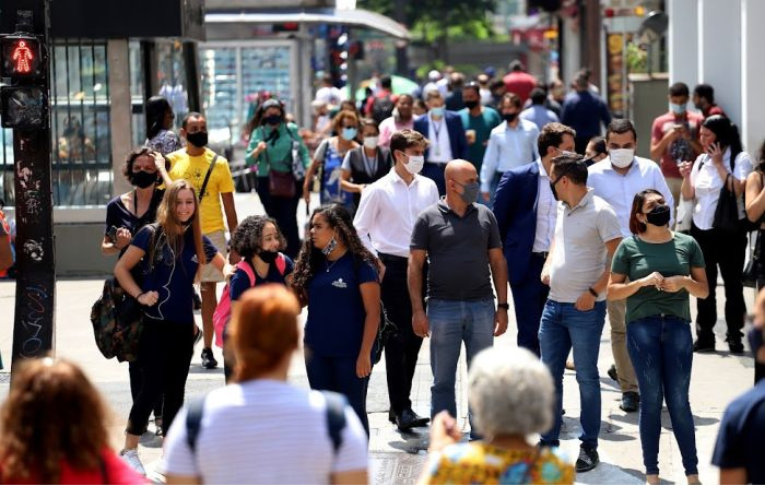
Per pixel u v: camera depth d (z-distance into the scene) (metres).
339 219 23.06
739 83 49.06
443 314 24.70
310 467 13.29
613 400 29.73
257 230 23.50
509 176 27.66
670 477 24.23
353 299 23.11
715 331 36.84
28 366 12.84
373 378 32.28
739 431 13.34
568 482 13.14
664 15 73.69
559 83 75.50
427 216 24.89
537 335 27.73
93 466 12.66
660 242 23.38
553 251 24.81
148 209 27.78
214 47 81.44
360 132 46.06
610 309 28.48
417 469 24.88
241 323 13.59
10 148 48.41
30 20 28.16
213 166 33.09
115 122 47.78
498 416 12.99
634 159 28.91
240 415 13.31
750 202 29.27
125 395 30.77
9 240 29.53
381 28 85.06
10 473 12.52
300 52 81.56
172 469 13.38
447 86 76.12
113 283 24.38
